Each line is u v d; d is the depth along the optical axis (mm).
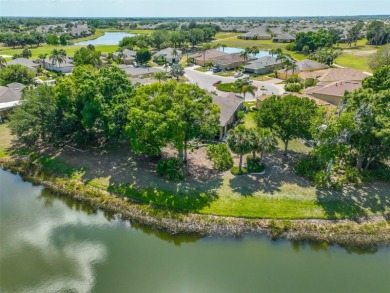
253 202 37719
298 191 39594
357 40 180375
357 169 42656
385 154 40750
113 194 40219
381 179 42156
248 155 48500
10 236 33844
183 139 42344
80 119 49562
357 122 39375
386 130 37031
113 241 33062
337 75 87562
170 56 133500
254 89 74500
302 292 26844
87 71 51375
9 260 30609
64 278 28594
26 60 113250
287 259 30609
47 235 34000
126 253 31422
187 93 43469
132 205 38125
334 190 39719
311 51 149375
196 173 44000
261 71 109500
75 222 36031
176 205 37688
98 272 29203
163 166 43125
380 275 28750
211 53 130875
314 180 40875
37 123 49656
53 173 45438
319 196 38625
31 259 30719
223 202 37875
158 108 41031
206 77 104438
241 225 34688
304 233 33594
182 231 34281
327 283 27828
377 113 40500
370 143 40219
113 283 28016
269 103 46781
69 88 48312
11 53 151125
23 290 27469
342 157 45281
